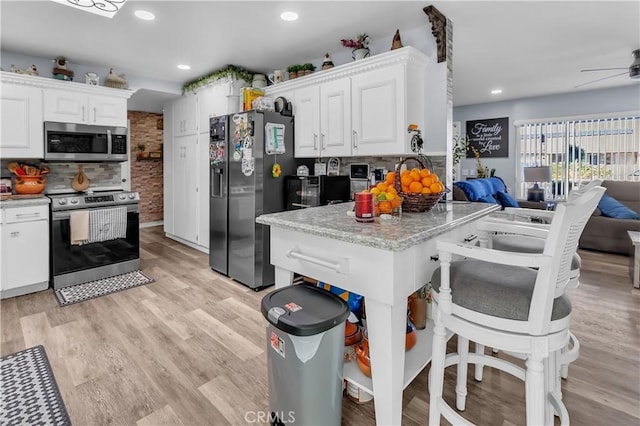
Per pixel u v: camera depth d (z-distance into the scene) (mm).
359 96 2852
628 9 2611
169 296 3105
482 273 1301
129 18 2727
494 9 2592
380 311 1336
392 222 1622
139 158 6293
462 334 1226
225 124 3486
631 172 5105
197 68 4070
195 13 2650
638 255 3225
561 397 1663
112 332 2410
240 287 3361
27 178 3451
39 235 3168
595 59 3801
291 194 3352
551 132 5750
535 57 3729
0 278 2961
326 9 2584
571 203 1043
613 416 1584
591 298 2992
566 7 2570
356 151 2902
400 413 1406
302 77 3275
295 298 1487
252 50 3434
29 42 3229
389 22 2771
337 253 1455
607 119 5250
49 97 3398
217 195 3699
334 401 1409
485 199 4402
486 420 1568
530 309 1089
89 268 3465
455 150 5402
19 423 1539
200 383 1840
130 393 1753
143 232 6035
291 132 3457
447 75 2699
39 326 2494
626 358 2059
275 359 1404
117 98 3861
